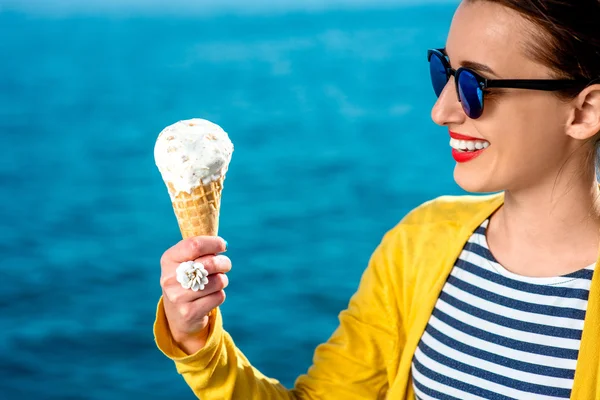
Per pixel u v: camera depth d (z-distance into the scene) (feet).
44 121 96.89
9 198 66.39
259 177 69.10
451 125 5.79
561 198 5.79
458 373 6.01
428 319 6.30
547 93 5.48
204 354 5.75
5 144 85.46
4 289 47.32
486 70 5.49
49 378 36.37
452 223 6.45
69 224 59.62
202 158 5.62
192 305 5.45
